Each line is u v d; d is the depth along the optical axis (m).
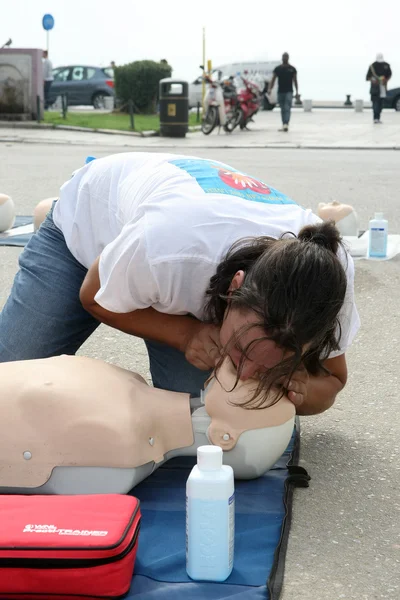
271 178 10.74
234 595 1.97
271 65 28.92
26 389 2.37
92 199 2.82
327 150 15.59
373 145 16.17
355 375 3.76
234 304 2.06
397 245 6.54
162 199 2.37
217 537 2.03
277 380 2.29
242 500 2.47
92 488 2.34
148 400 2.49
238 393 2.43
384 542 2.34
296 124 22.50
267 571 2.09
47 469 2.32
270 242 2.17
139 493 2.52
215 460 2.03
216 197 2.35
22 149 14.80
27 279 2.95
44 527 1.95
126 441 2.33
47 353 2.96
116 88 24.03
